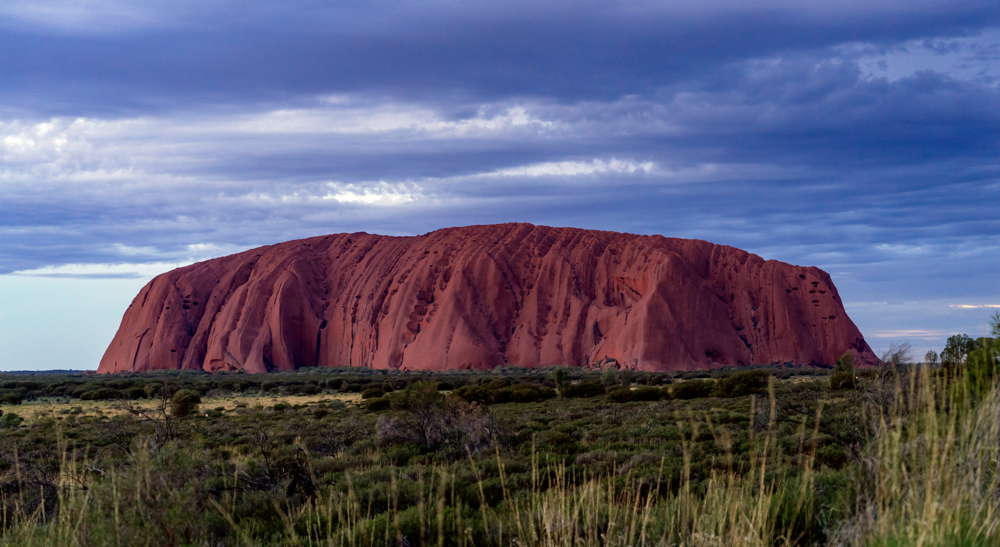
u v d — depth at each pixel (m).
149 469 5.43
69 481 9.22
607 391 57.44
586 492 6.64
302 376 126.44
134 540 5.17
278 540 6.98
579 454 13.96
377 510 8.30
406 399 18.08
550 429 23.41
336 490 9.22
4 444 20.14
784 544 4.93
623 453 13.25
